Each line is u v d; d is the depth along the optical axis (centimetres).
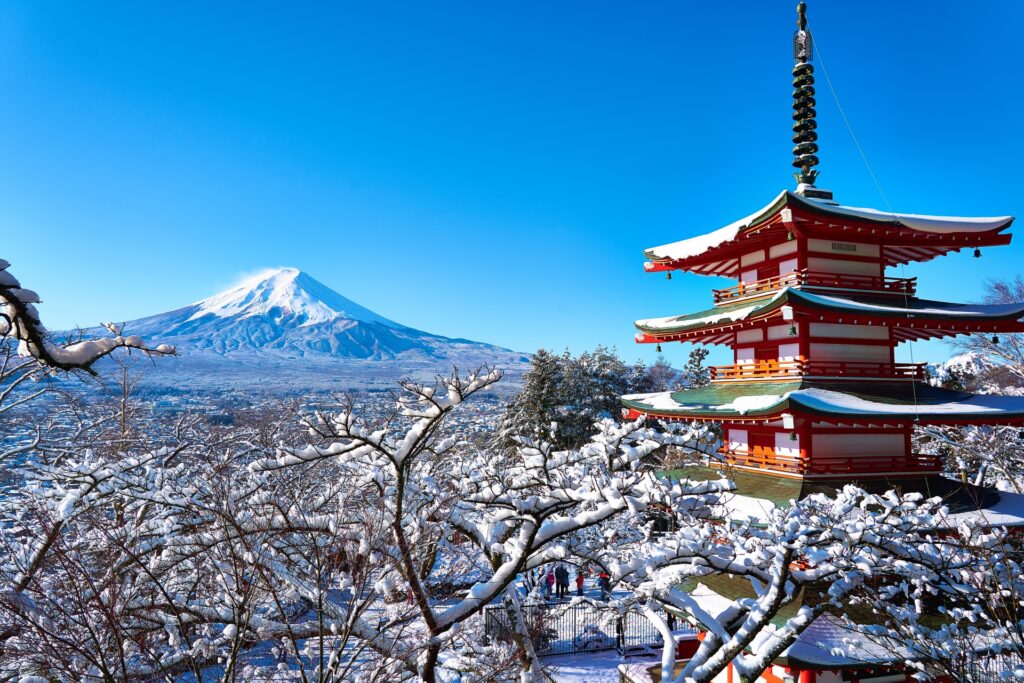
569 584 2831
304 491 1209
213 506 918
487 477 1130
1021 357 3294
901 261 2136
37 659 849
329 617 932
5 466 1608
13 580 877
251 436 1834
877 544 1128
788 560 1096
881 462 1764
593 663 2150
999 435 3186
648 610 1296
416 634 968
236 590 829
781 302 1681
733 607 1209
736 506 1670
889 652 1295
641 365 6425
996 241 1892
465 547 1214
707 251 2056
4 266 416
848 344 1841
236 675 938
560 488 964
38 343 436
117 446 2122
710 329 2034
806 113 2177
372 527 857
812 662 1298
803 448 1748
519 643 1241
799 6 2230
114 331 471
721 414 1766
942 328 1838
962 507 1653
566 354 5769
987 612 1309
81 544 925
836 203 2073
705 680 1131
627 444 1094
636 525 1293
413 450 853
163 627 913
